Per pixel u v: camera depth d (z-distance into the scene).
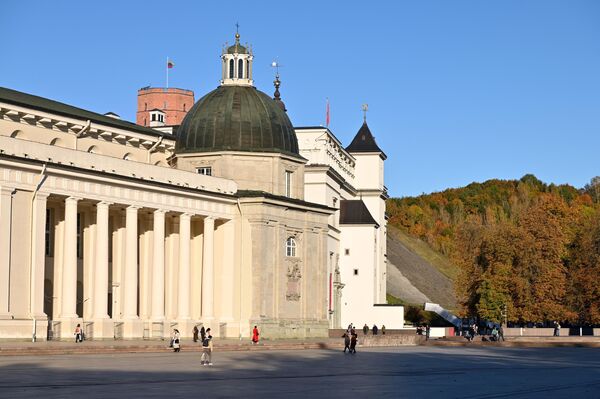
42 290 71.94
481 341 108.38
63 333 73.94
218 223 92.44
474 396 40.00
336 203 121.44
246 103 98.12
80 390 38.59
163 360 59.56
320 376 49.66
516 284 126.50
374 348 89.19
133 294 80.94
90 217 79.69
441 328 127.06
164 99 192.38
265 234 92.19
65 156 75.31
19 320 69.75
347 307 125.31
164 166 91.31
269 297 92.44
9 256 69.94
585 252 138.12
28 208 71.50
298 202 96.19
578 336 123.00
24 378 43.22
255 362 60.84
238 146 95.88
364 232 125.56
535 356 76.88
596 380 50.19
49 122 82.31
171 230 88.12
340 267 125.69
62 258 75.69
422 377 50.59
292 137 100.06
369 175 139.38
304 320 96.94
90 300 78.19
